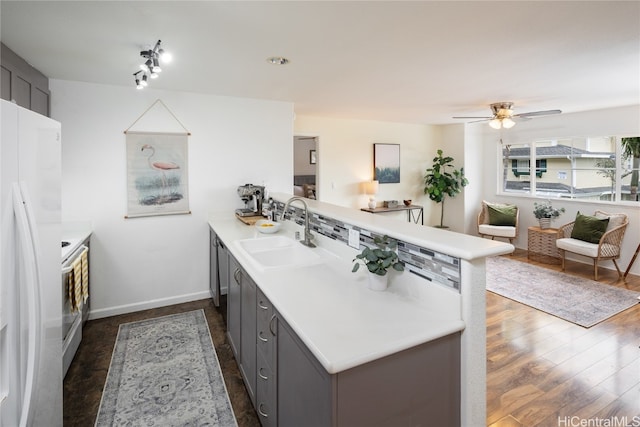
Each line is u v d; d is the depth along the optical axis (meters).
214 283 3.59
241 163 3.91
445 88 3.49
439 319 1.41
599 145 5.05
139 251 3.51
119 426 1.97
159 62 2.55
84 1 1.70
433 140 6.67
